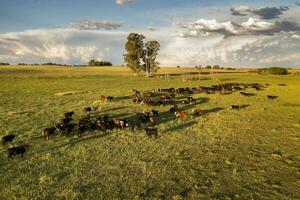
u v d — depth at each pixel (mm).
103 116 34844
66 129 28906
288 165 21609
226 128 31906
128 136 28656
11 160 22719
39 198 17078
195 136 28953
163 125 33031
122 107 43062
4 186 18531
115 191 17750
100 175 19969
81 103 46250
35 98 51438
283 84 73750
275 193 17469
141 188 18125
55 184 18719
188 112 40062
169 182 18922
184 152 24359
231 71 152750
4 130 30688
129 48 111562
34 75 106188
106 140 27422
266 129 31656
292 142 27078
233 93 58031
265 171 20562
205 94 56344
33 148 25312
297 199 16797
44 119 35656
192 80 90438
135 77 104312
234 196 17141
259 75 116688
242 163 22016
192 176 19812
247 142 27094
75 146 25766
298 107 44094
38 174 20219
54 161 22438
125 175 19953
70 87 68625
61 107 43188
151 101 45031
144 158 23016
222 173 20266
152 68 113125
